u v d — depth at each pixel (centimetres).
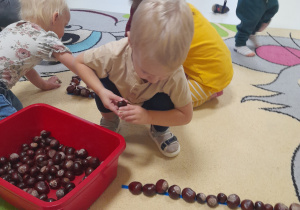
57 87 124
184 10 61
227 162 95
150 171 91
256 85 134
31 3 97
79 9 193
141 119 80
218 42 113
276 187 88
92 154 93
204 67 111
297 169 94
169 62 62
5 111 92
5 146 89
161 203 81
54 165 86
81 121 88
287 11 215
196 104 116
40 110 94
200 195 81
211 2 227
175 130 107
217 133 106
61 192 78
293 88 133
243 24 151
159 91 82
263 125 112
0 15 134
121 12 197
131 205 80
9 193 71
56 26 102
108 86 91
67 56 97
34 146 92
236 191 86
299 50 164
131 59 76
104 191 83
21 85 124
